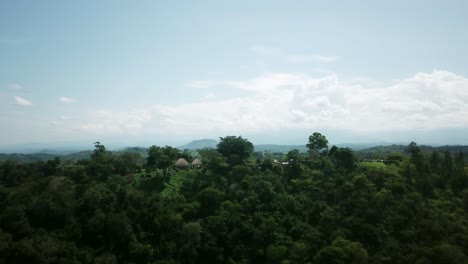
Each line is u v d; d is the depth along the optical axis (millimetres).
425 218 117062
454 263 95750
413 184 139750
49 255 103062
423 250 101438
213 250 117125
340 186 139375
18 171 146000
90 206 120250
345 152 166125
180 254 115312
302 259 110938
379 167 161500
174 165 170750
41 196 121875
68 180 137250
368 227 113625
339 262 100688
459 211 124938
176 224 123625
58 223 115812
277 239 121125
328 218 122062
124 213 121750
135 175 160500
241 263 116688
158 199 132875
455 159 161875
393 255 104938
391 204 124500
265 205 134000
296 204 136250
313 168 166625
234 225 123250
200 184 150375
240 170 155125
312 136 191625
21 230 108625
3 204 119188
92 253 110688
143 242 119438
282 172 163625
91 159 164000
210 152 174875
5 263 99375
